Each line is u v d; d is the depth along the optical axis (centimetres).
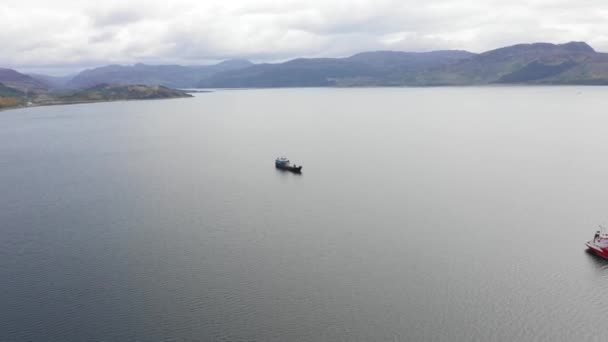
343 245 10156
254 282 8556
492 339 6950
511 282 8531
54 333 7150
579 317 7462
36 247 10319
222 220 11862
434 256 9588
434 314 7538
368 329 7156
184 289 8338
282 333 7062
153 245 10300
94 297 8131
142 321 7406
